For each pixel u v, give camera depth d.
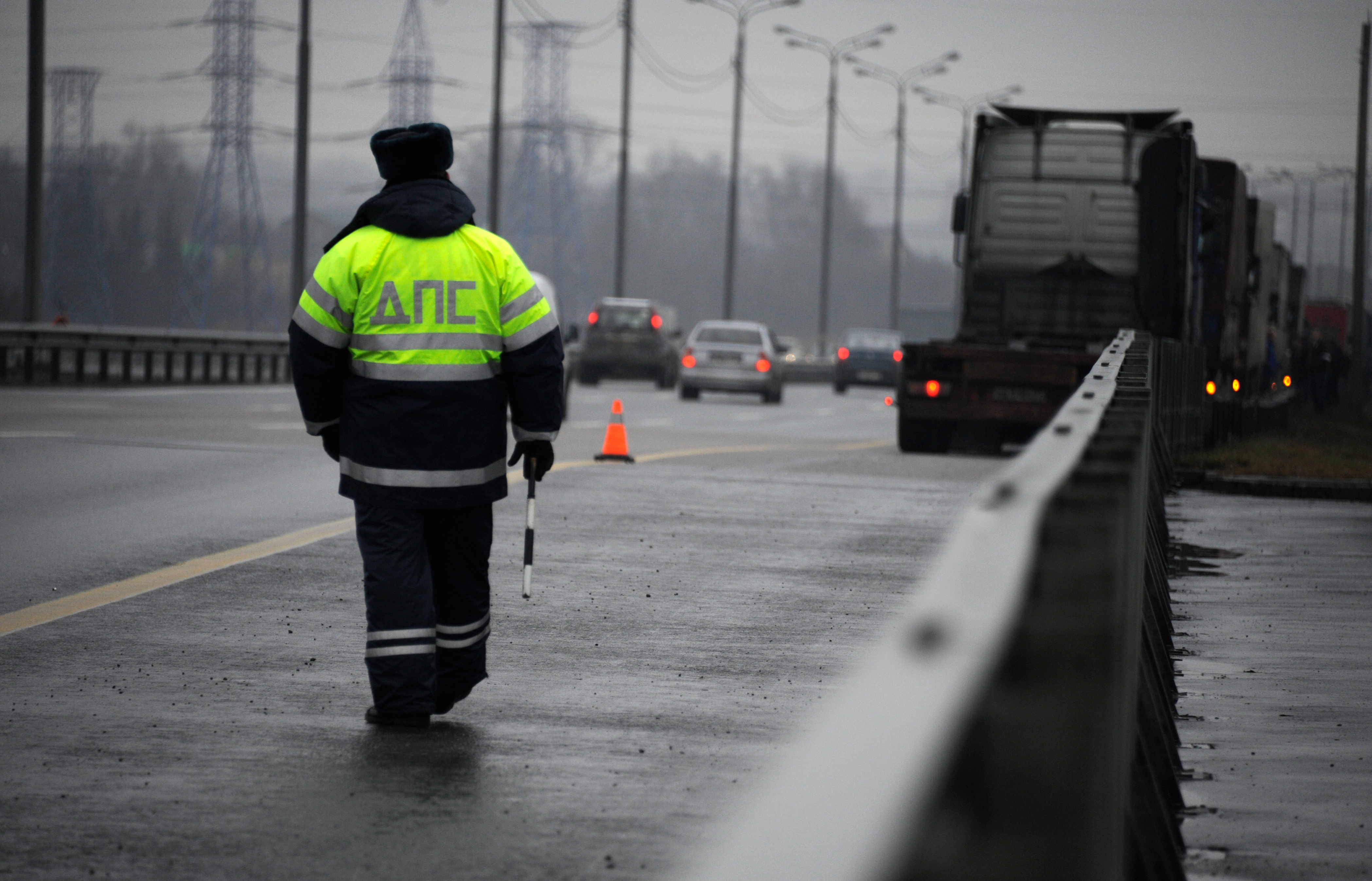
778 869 3.54
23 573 33.12
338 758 19.14
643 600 31.75
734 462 67.19
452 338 20.56
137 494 47.53
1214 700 24.89
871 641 27.94
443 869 14.96
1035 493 6.71
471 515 21.12
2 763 18.64
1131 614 12.42
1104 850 6.06
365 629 27.88
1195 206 76.75
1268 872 15.99
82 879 14.52
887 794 3.59
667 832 16.30
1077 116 77.88
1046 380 76.38
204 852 15.40
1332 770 20.42
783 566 37.03
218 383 137.12
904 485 58.62
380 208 20.80
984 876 3.96
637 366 168.88
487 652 25.94
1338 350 189.38
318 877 14.67
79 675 23.62
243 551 36.62
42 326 119.56
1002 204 77.12
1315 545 45.66
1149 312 74.69
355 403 20.72
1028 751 4.43
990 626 4.38
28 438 64.69
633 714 21.92
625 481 55.78
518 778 18.38
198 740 19.89
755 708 22.44
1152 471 29.42
